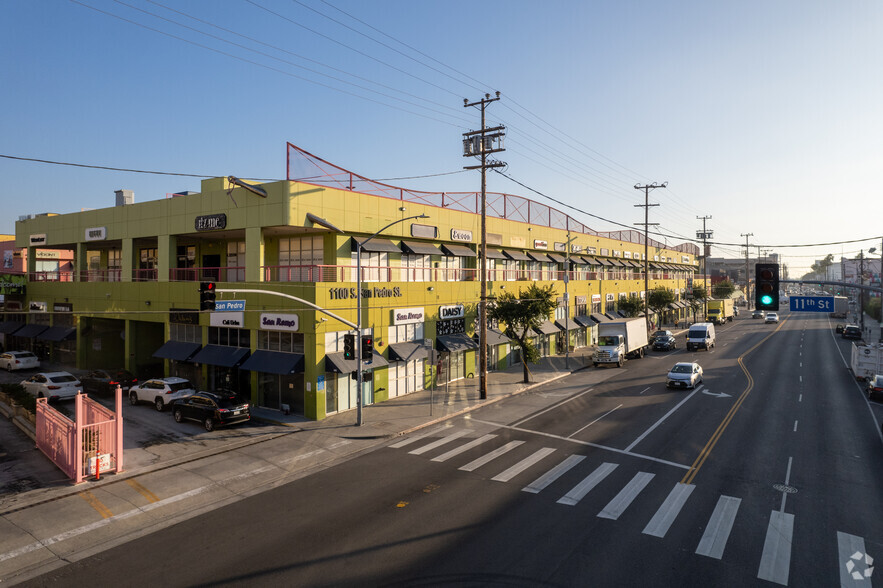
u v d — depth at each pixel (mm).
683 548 11852
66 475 17859
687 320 96125
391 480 17031
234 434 23031
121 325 40469
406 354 30109
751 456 18781
